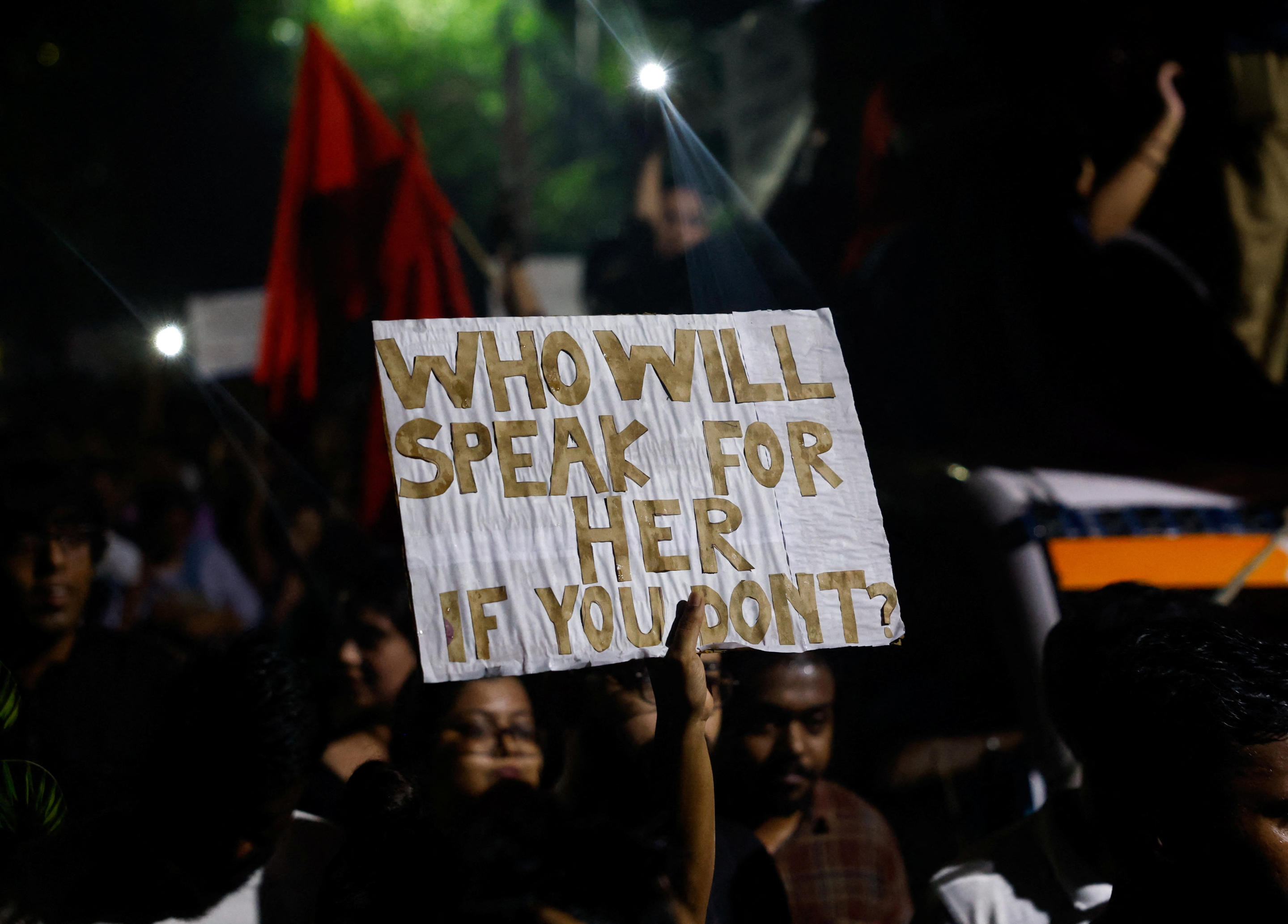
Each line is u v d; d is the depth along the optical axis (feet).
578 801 10.69
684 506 9.38
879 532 9.73
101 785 12.57
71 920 9.18
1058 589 15.31
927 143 21.68
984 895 10.25
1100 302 20.17
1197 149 20.79
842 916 12.18
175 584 24.75
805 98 28.53
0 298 63.82
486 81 80.48
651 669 9.10
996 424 20.15
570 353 9.39
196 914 9.39
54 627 13.28
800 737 11.93
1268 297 20.66
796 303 24.63
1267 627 14.05
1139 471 18.08
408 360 9.05
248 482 28.19
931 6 22.94
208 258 71.67
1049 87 20.79
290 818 9.68
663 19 49.14
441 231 24.40
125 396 43.39
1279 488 17.07
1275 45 20.35
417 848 8.02
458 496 8.94
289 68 74.79
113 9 68.90
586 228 73.61
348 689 14.38
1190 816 7.42
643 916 7.68
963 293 21.01
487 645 8.77
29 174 65.98
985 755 15.02
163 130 71.46
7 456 13.70
